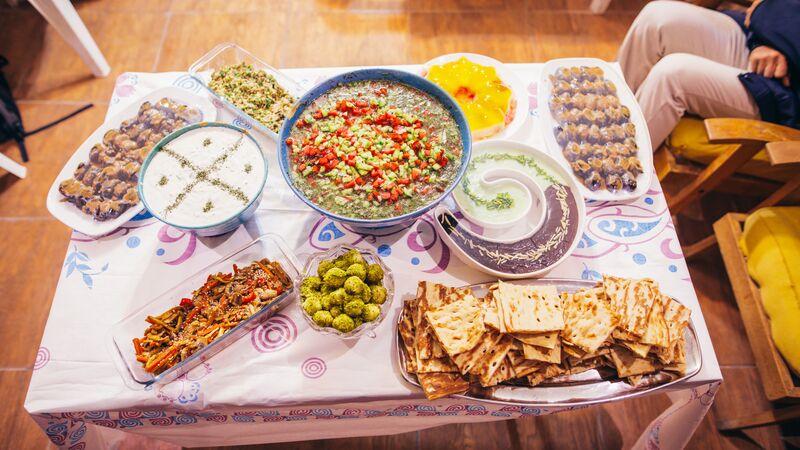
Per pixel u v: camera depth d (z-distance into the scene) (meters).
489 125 1.63
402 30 3.34
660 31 2.40
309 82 1.75
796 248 1.89
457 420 1.58
